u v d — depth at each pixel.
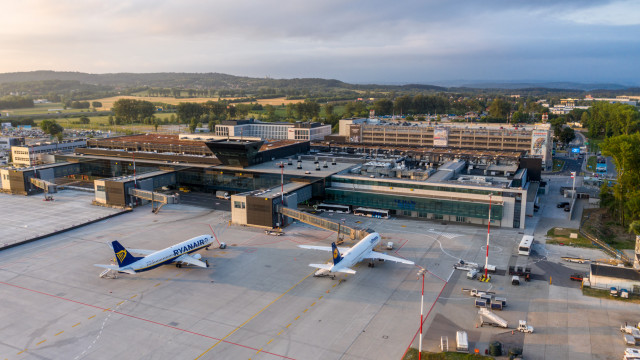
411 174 153.50
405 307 81.19
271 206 126.25
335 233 124.56
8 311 79.50
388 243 111.19
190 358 65.12
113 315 78.12
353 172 163.38
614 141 139.62
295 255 107.31
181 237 120.12
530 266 100.31
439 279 93.50
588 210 151.12
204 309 80.31
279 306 81.44
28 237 119.44
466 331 72.88
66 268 99.25
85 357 65.38
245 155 164.38
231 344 68.75
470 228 129.12
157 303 82.69
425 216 140.50
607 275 87.88
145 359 64.88
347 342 69.38
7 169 174.12
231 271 97.69
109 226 130.62
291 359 64.88
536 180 174.75
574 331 72.69
